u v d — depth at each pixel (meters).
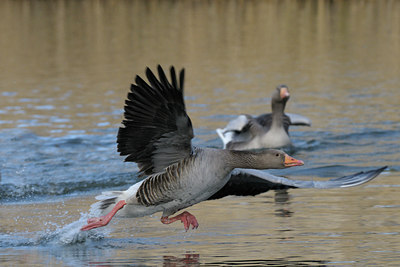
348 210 10.41
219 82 23.95
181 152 8.40
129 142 8.33
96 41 34.28
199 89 22.81
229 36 35.47
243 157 8.51
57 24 40.31
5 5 49.16
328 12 44.28
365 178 8.41
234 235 9.27
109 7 47.56
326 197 11.35
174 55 29.88
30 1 50.62
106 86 23.12
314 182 8.78
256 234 9.26
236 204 11.09
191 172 8.38
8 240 9.39
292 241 8.88
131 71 25.84
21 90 22.75
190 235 9.39
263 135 16.34
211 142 16.42
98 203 8.84
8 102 20.92
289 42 33.66
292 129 18.16
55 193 12.30
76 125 17.91
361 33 36.53
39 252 8.84
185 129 8.09
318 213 10.27
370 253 8.29
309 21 40.75
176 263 8.13
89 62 28.28
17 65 27.95
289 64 27.66
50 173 13.61
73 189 12.57
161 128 8.13
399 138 16.45
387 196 11.24
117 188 12.62
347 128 17.55
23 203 11.66
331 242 8.78
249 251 8.51
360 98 21.22
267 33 36.56
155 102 7.88
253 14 43.47
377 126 17.67
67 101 20.94
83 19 42.19
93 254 8.69
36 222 10.28
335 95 21.73
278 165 8.55
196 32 36.62
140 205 8.77
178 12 44.75
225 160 8.49
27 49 32.03
